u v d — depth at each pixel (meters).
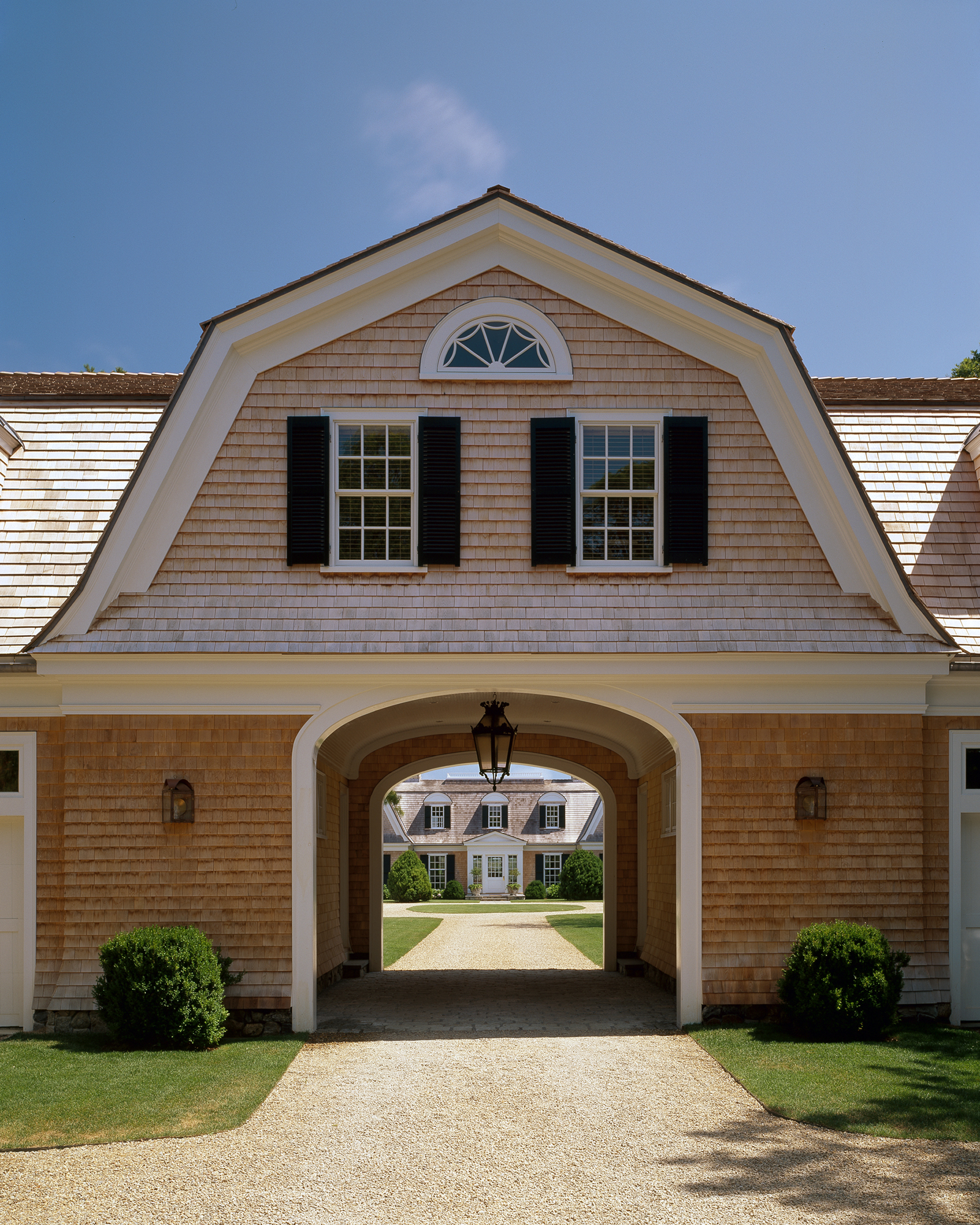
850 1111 7.86
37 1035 10.62
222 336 11.44
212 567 11.30
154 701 11.05
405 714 14.81
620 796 17.86
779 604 11.47
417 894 49.09
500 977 16.38
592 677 11.21
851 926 10.62
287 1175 6.70
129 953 10.06
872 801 11.26
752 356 11.79
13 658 11.20
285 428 11.56
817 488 11.64
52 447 12.98
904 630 11.36
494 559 11.48
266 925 10.84
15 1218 6.05
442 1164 6.90
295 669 11.05
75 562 12.11
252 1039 10.41
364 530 11.56
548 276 11.83
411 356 11.71
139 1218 6.05
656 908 15.88
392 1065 9.52
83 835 10.93
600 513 11.73
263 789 10.98
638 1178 6.62
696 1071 9.23
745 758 11.24
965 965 11.55
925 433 13.45
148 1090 8.48
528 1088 8.71
